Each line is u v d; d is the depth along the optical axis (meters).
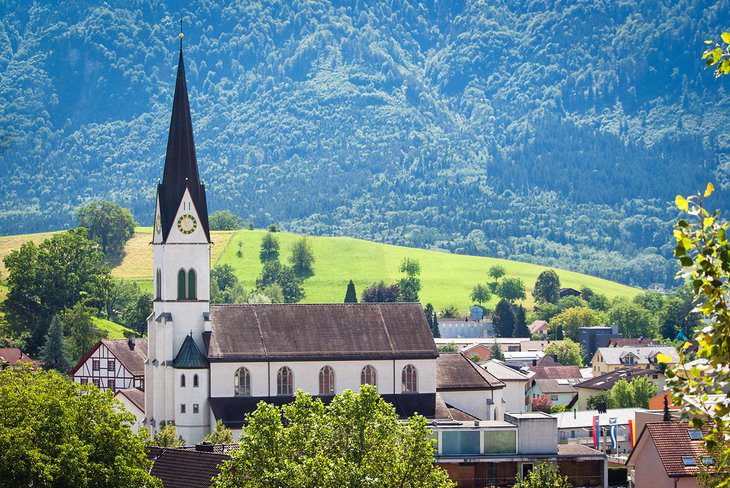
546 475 166.25
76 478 129.12
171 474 145.12
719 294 52.12
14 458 127.50
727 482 56.00
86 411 137.75
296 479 119.94
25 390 143.00
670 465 151.38
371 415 129.75
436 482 125.88
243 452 126.12
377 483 120.56
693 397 51.41
